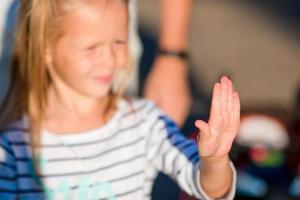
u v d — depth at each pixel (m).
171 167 1.52
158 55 1.98
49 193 1.46
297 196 2.43
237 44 4.97
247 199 2.42
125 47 1.52
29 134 1.48
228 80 1.36
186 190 1.49
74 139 1.50
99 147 1.51
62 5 1.47
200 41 4.97
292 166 2.46
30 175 1.46
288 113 3.08
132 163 1.53
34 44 1.51
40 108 1.51
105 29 1.46
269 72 4.58
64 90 1.51
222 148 1.36
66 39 1.48
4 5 1.71
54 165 1.47
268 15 5.48
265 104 3.44
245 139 2.52
